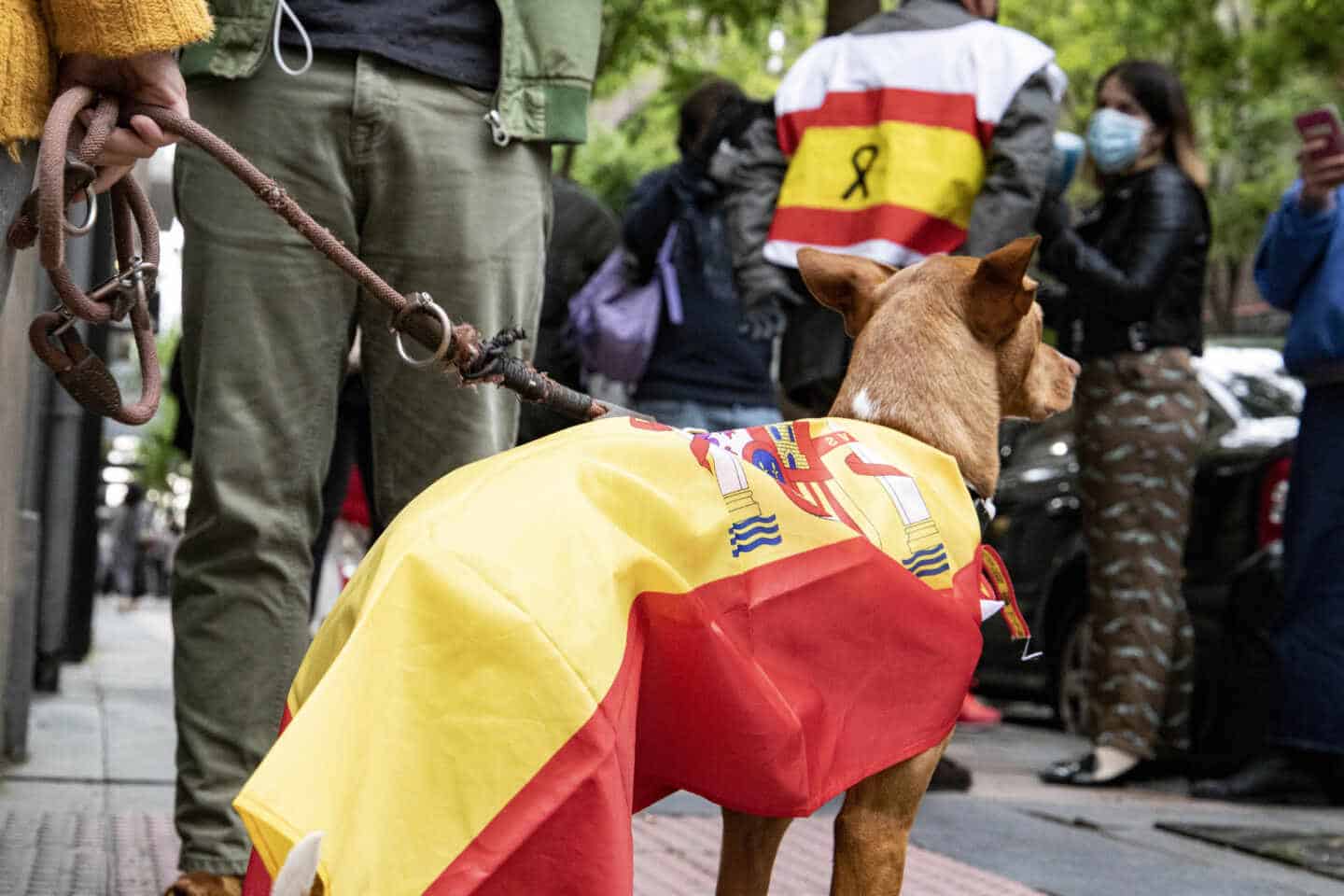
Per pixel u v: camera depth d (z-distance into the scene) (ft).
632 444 7.74
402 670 6.74
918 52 17.80
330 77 10.53
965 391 9.59
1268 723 19.89
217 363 10.64
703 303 19.94
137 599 98.94
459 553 6.96
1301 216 19.01
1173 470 20.72
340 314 10.79
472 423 10.85
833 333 18.56
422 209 10.63
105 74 7.93
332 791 6.40
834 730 8.05
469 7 10.80
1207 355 25.62
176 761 10.84
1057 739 27.27
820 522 8.00
